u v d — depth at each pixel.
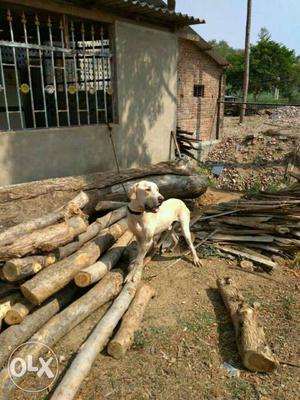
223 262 5.89
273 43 35.28
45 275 3.99
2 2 5.67
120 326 4.09
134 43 7.82
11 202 5.23
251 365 3.57
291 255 6.04
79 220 4.86
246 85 17.00
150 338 4.05
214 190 10.71
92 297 4.33
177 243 6.20
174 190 7.74
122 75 7.70
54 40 9.35
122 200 6.84
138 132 8.55
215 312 4.55
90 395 3.32
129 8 7.08
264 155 12.02
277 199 7.41
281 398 3.28
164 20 8.39
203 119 12.91
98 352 3.73
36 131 6.45
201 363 3.71
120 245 5.43
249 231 6.43
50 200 5.66
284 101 38.38
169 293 4.98
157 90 8.85
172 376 3.55
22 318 3.80
